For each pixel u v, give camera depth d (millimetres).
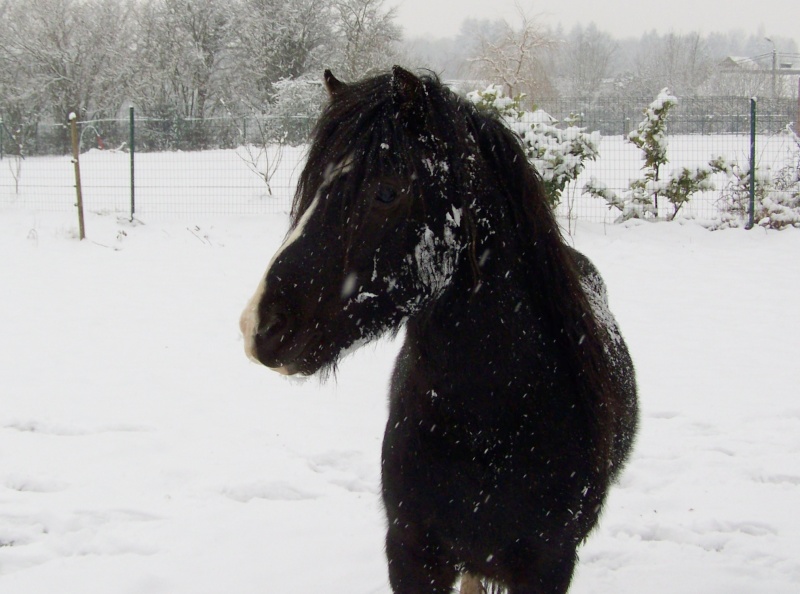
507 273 1870
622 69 65062
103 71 30906
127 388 5293
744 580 3082
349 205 1627
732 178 13445
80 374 5543
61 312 7195
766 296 7859
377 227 1641
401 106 1662
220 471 4074
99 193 14352
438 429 1941
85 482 3932
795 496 3891
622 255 9750
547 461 1952
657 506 3783
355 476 4070
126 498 3773
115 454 4262
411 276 1683
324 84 1926
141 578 3057
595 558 3293
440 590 2148
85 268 9070
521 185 1918
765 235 10609
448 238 1713
